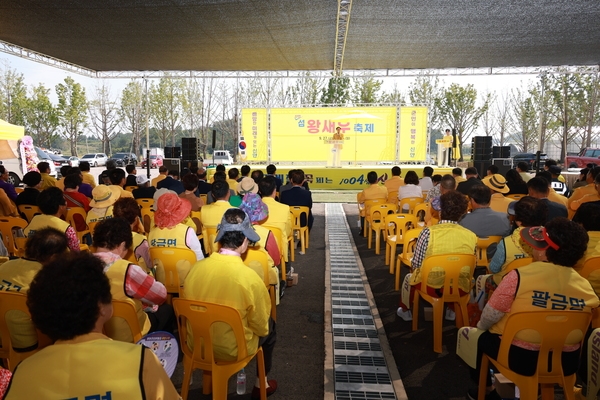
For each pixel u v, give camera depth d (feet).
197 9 25.21
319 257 21.04
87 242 17.12
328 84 105.19
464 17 26.99
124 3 24.06
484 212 12.96
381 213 21.18
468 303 11.62
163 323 10.05
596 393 7.46
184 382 7.82
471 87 108.99
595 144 102.53
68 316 3.86
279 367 10.60
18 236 15.46
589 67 49.88
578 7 24.89
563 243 6.98
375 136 60.08
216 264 7.50
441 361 10.91
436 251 11.07
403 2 23.97
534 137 109.70
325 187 51.55
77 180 17.84
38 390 3.79
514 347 7.20
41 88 131.95
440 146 57.16
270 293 11.77
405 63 44.96
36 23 28.37
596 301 6.97
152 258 11.03
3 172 22.67
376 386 9.70
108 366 3.86
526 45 35.65
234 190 22.08
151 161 96.68
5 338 7.86
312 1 23.75
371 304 14.73
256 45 35.14
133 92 133.80
